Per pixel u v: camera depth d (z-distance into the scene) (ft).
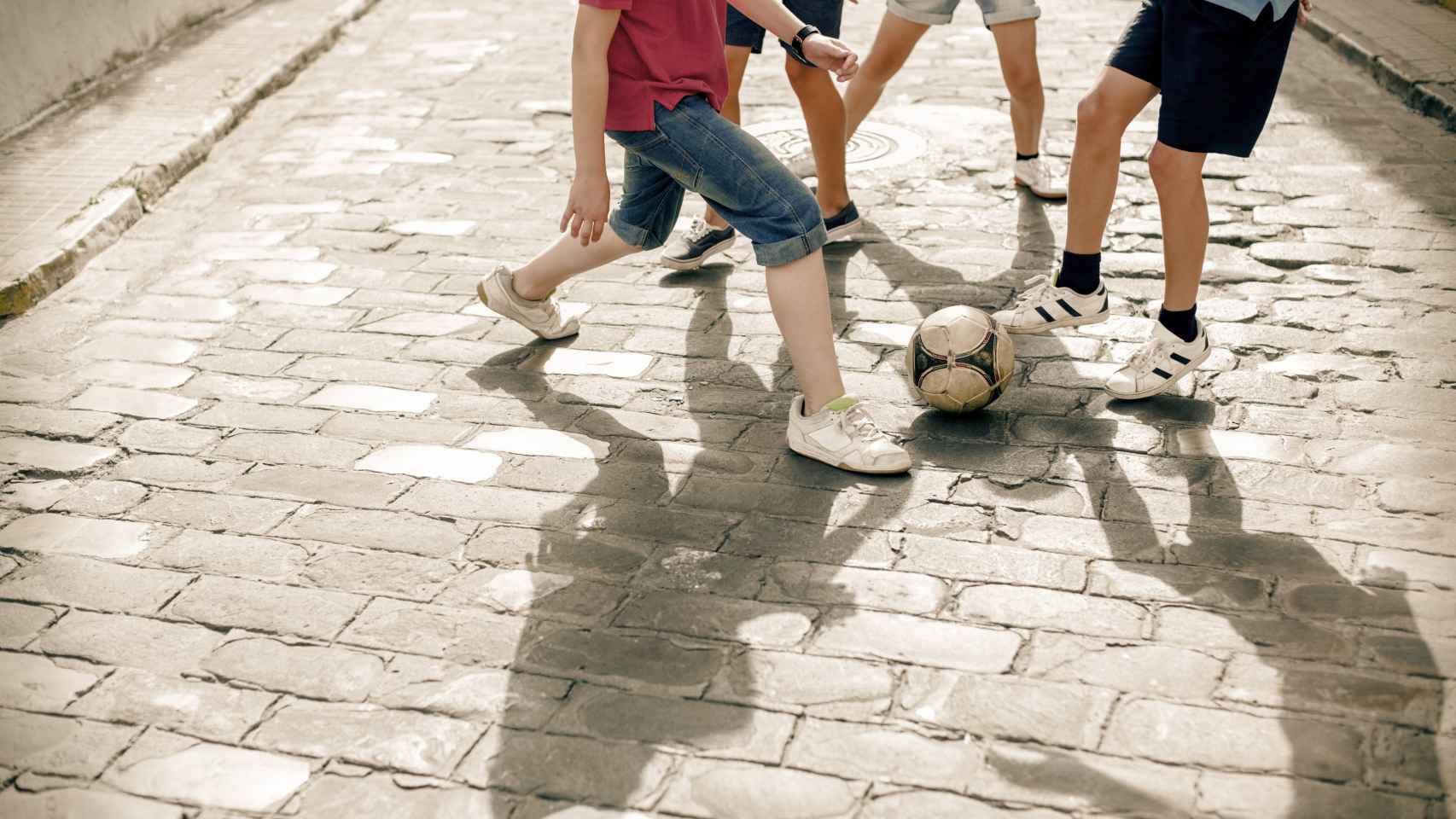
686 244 16.78
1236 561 10.64
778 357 14.57
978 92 23.57
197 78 25.04
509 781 8.63
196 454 12.94
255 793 8.63
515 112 23.53
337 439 13.15
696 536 11.32
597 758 8.80
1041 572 10.60
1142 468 12.05
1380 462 11.91
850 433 12.24
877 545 11.07
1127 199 18.42
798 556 10.97
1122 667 9.45
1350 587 10.24
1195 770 8.48
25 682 9.76
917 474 12.15
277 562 11.13
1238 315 14.88
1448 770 8.39
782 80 24.80
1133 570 10.58
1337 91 22.47
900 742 8.82
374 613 10.41
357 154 21.79
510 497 12.02
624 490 12.08
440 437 13.12
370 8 31.12
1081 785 8.39
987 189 19.24
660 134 11.74
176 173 20.83
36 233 17.93
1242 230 17.10
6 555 11.36
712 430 13.11
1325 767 8.46
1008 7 17.43
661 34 11.44
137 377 14.60
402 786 8.63
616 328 15.42
